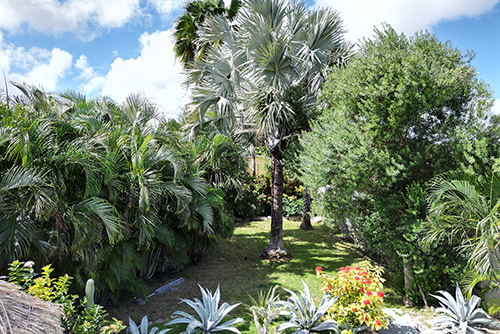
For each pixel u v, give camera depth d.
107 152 4.23
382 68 4.52
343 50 7.53
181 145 6.20
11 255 3.16
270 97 6.72
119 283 4.35
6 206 3.28
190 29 10.71
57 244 3.55
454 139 4.29
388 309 4.39
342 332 3.51
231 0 10.36
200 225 6.05
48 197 3.24
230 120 7.62
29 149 3.36
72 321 3.00
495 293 4.12
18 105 4.12
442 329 3.85
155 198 4.69
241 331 4.00
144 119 5.95
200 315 3.95
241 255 7.64
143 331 3.57
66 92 6.05
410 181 4.73
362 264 6.75
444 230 4.06
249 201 12.09
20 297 1.89
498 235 3.46
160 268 6.27
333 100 5.48
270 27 7.14
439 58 4.62
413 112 4.39
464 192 3.70
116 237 4.07
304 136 5.94
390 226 4.77
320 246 8.39
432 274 4.45
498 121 4.11
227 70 7.95
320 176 4.93
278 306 4.54
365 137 4.50
